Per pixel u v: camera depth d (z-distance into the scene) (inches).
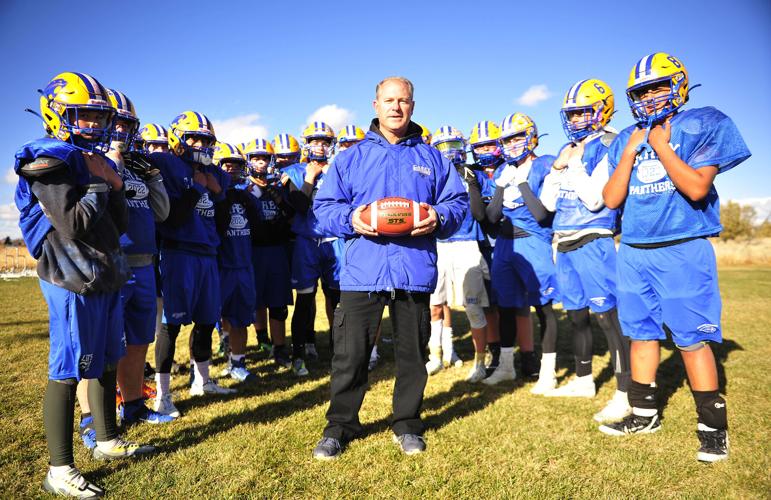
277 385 175.5
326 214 118.9
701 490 94.9
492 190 195.9
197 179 152.6
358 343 116.3
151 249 136.2
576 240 148.1
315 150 219.3
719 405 106.6
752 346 223.8
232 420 136.6
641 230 115.0
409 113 120.8
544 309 164.9
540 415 139.5
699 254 109.0
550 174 156.6
